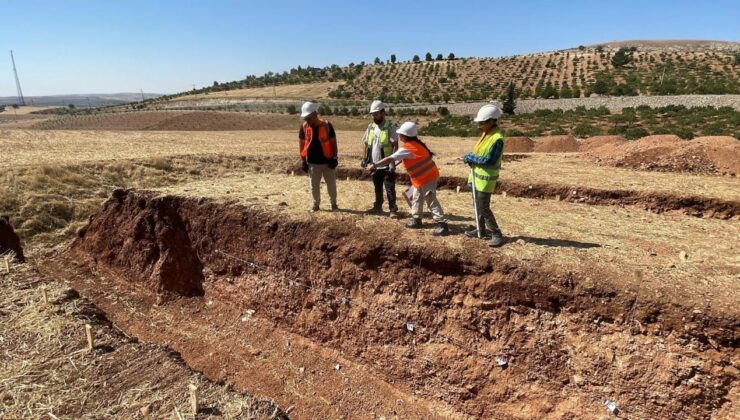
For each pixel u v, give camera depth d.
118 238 10.58
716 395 4.84
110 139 26.94
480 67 94.19
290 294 8.06
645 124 37.28
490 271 6.25
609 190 10.02
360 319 7.23
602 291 5.49
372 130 7.96
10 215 12.58
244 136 32.66
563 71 85.12
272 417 4.55
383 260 7.07
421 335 6.68
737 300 5.07
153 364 5.34
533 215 8.61
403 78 92.56
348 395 6.86
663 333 5.11
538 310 5.86
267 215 8.47
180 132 35.66
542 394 5.71
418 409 6.47
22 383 4.88
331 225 7.77
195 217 9.52
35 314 6.25
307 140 8.08
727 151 12.06
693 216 9.07
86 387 4.88
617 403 5.25
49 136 27.34
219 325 8.63
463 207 9.20
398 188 11.52
